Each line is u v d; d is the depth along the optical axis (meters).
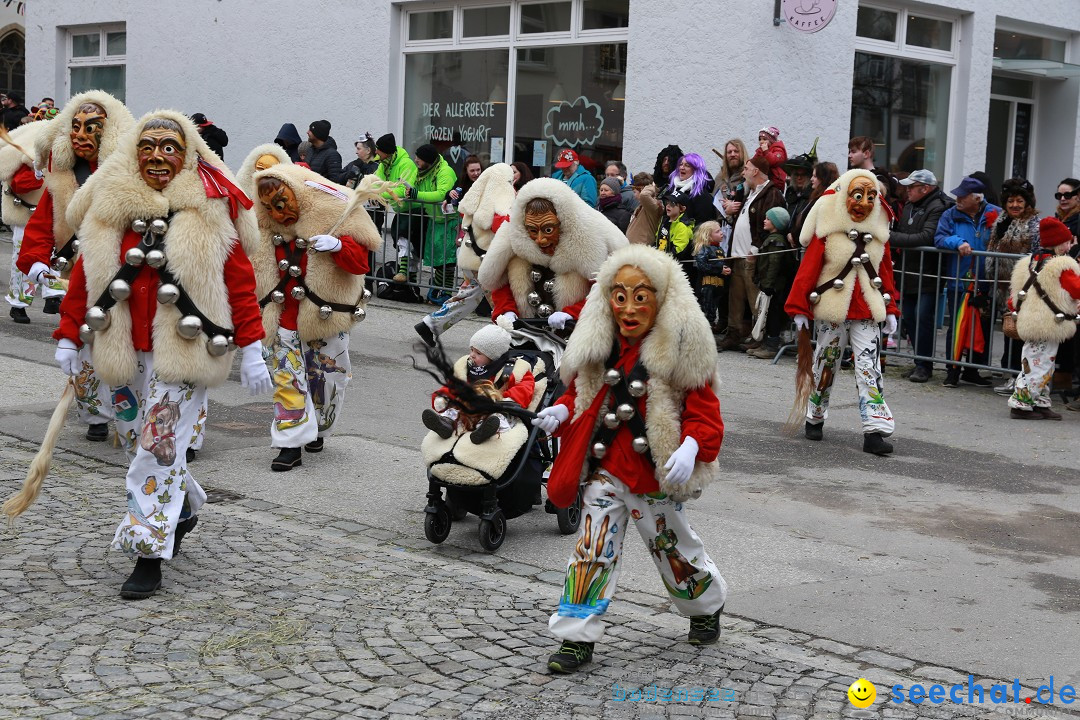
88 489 6.91
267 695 4.23
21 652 4.52
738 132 13.74
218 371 5.29
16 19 27.23
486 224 9.20
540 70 16.16
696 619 4.88
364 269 7.55
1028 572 6.00
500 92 16.67
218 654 4.59
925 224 11.45
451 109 17.30
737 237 12.28
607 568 4.61
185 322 5.11
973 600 5.54
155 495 5.18
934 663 4.78
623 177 13.38
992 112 16.58
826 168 11.44
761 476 7.81
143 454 5.17
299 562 5.78
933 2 14.95
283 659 4.57
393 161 15.16
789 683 4.51
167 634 4.77
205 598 5.21
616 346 4.60
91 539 5.98
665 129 14.47
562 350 6.48
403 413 9.41
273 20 19.14
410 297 15.50
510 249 6.61
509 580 5.69
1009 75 16.58
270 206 7.33
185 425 5.26
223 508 6.71
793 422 9.27
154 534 5.14
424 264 15.12
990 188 11.52
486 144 16.91
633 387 4.49
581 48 15.66
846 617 5.27
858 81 14.79
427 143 17.62
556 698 4.31
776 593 5.56
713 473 4.57
